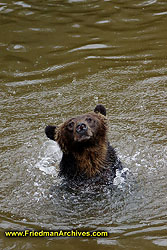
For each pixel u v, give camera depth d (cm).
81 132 859
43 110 1258
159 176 956
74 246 766
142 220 818
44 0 1994
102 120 963
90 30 1695
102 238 779
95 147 936
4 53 1574
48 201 914
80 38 1642
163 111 1198
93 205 889
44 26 1753
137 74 1390
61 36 1667
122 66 1444
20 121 1215
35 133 1162
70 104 1273
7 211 881
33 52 1573
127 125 1153
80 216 857
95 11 1850
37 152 1093
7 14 1873
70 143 929
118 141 1095
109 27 1705
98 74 1410
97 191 936
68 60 1505
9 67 1488
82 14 1833
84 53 1540
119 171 963
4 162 1053
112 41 1605
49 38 1661
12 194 940
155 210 845
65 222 841
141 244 750
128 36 1628
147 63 1445
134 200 885
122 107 1236
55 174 1009
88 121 907
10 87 1380
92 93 1316
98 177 961
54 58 1524
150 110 1208
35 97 1320
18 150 1098
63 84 1377
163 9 1817
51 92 1339
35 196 932
